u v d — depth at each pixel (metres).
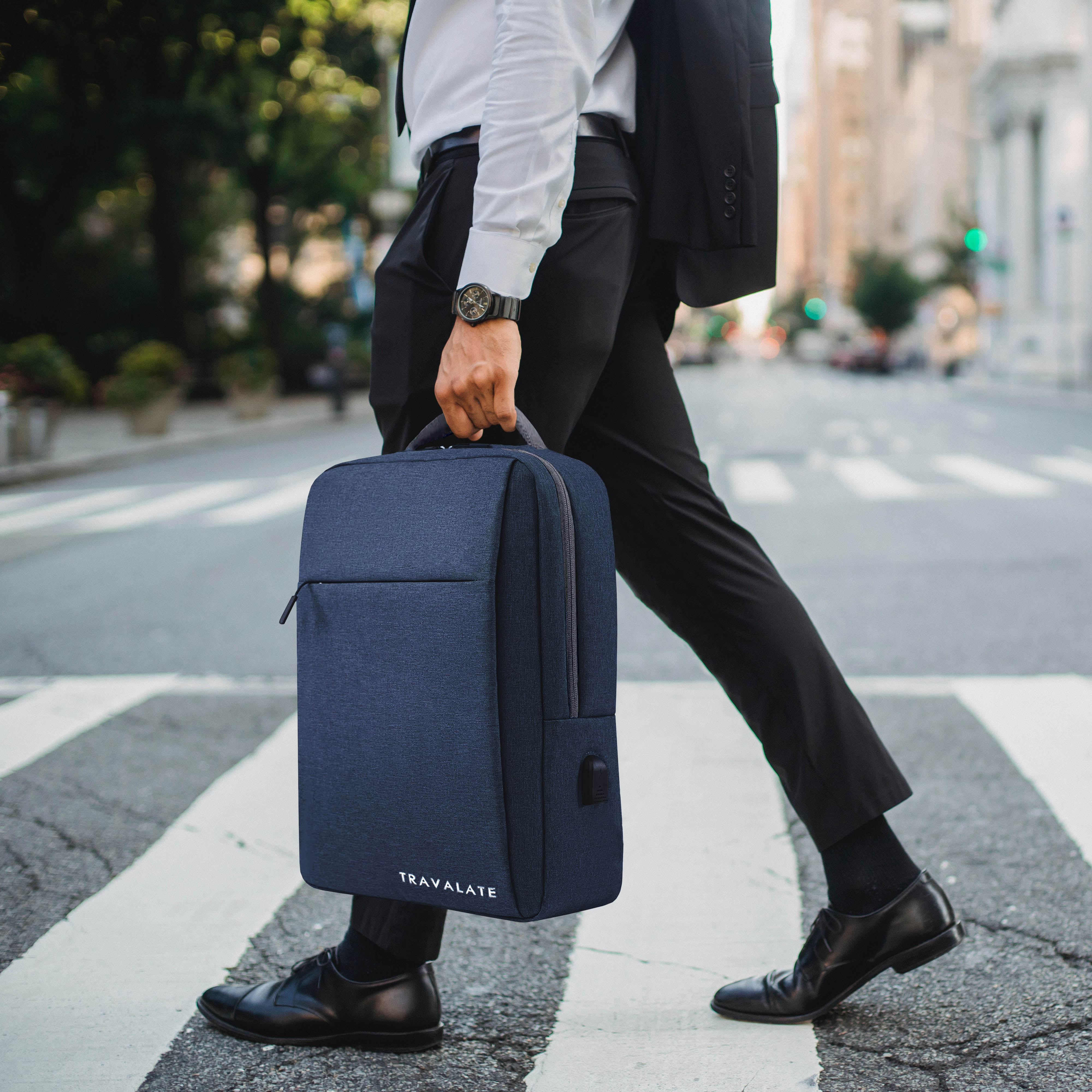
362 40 26.70
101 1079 1.92
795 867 2.82
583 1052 1.98
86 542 9.27
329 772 1.72
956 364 52.28
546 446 1.82
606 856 1.66
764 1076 1.88
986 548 7.78
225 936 2.51
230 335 42.69
